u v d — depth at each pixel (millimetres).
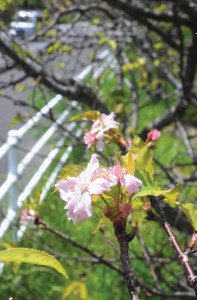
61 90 3617
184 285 3227
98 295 4363
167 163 5961
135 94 4332
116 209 1333
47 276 4574
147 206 1664
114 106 2979
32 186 5508
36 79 3584
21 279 4508
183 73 3961
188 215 1497
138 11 3623
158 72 4887
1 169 6848
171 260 3422
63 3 4723
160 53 4895
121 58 4645
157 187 1393
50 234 4730
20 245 4594
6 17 4062
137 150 1531
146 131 3893
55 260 1088
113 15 5035
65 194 1318
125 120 3047
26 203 2451
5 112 9391
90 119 2016
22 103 3557
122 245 1308
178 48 4129
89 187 1281
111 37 4719
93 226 4805
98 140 1927
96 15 5223
